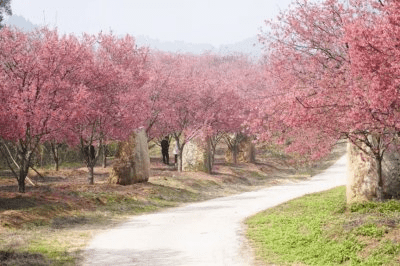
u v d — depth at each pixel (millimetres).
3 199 20219
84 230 17344
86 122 26703
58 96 20719
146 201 24906
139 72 32344
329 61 18094
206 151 38375
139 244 14664
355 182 19344
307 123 14148
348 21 17406
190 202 26984
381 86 10648
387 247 11797
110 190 25734
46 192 22859
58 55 21547
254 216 19922
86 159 27656
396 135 13984
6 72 21625
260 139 16641
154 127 39031
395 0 10711
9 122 19016
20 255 12836
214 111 39031
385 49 10594
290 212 20141
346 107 13484
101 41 32750
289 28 19109
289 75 18812
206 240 15188
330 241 13648
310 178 40312
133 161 29125
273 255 13133
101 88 25984
